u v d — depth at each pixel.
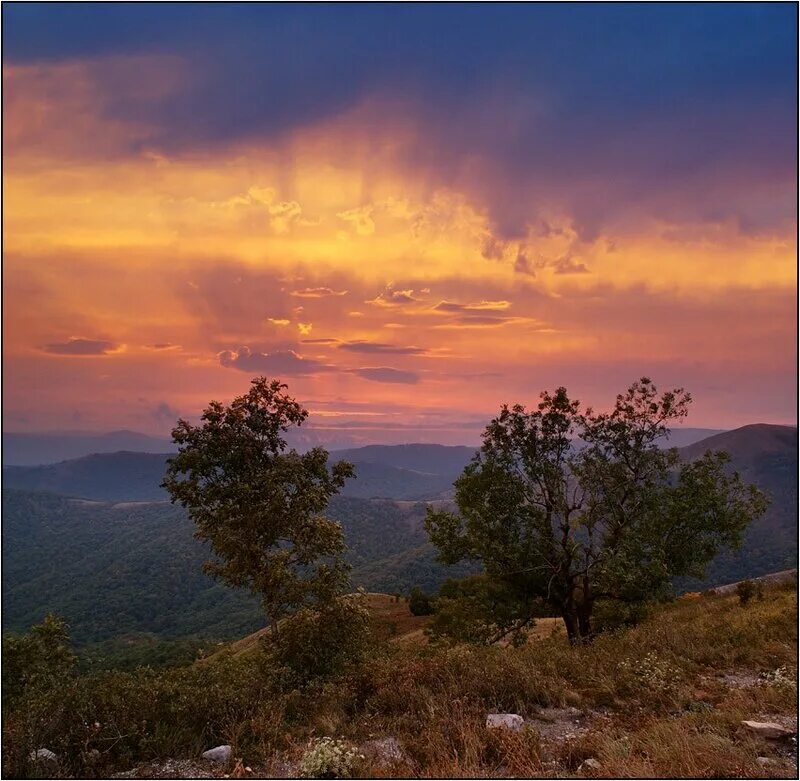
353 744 8.34
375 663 12.16
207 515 18.14
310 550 18.25
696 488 23.77
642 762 7.03
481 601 25.81
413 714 9.24
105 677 9.95
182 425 18.59
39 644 19.64
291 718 9.89
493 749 7.86
